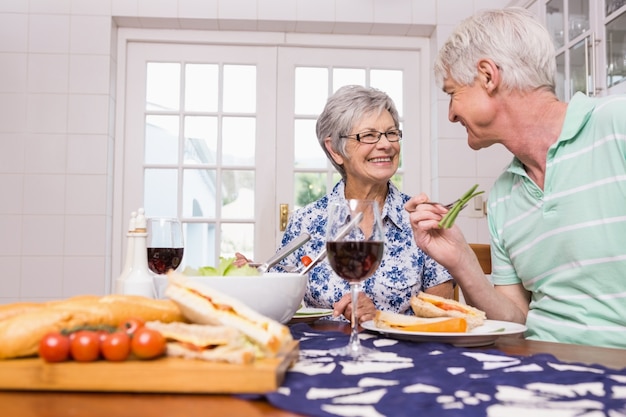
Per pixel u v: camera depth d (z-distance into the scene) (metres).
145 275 0.98
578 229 1.19
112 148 3.20
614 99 1.18
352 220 0.84
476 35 1.22
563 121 1.22
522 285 1.42
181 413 0.53
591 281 1.20
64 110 3.10
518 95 1.22
